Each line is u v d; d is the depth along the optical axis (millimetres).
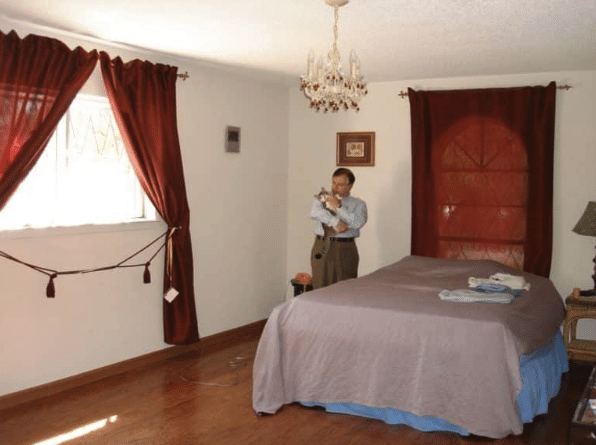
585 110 5082
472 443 3309
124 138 4309
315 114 6082
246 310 5727
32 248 3820
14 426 3445
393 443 3305
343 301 3725
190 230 5035
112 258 4344
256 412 3648
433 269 4879
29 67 3643
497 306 3652
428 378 3393
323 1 3139
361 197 5926
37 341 3883
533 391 3521
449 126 5445
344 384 3598
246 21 3568
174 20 3568
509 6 3205
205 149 5141
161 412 3682
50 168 4000
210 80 5145
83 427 3445
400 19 3482
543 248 5152
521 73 5250
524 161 5219
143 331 4629
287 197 6258
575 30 3721
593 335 5086
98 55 4086
